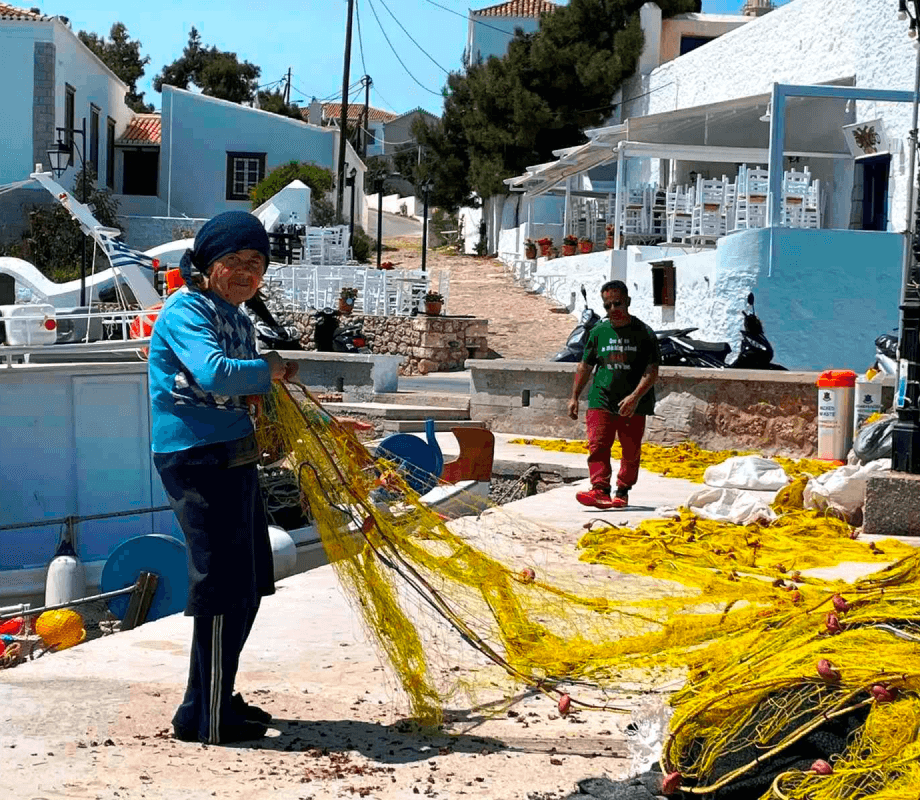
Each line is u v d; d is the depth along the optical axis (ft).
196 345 15.24
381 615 16.66
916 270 36.47
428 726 16.44
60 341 61.05
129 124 184.34
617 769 14.89
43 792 13.69
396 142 297.74
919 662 13.92
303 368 77.71
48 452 43.50
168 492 15.76
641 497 41.06
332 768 14.80
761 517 33.99
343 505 16.78
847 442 50.24
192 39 261.44
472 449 40.63
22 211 143.02
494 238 158.61
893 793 11.48
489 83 148.77
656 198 106.01
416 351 98.02
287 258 123.54
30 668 19.08
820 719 13.23
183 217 151.64
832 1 96.48
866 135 86.28
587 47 142.61
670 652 18.02
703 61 122.72
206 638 15.56
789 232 71.92
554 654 18.15
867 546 30.73
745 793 13.12
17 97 144.36
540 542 30.01
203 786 14.05
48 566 41.27
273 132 166.09
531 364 63.52
